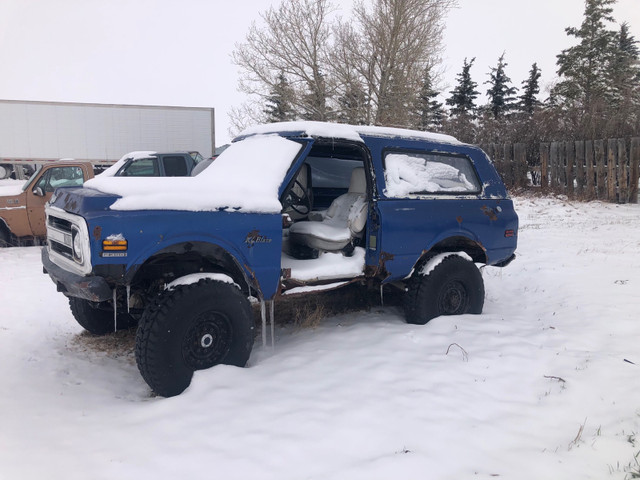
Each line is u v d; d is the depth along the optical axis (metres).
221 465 2.72
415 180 5.06
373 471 2.65
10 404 3.59
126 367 4.45
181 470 2.69
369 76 17.64
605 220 12.12
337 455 2.81
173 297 3.66
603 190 14.93
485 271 7.93
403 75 17.41
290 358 4.21
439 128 26.09
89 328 5.16
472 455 2.82
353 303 6.06
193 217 3.75
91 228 3.46
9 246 10.45
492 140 21.05
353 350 4.37
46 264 4.28
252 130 5.41
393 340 4.56
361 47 17.61
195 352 3.79
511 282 7.31
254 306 6.00
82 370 4.36
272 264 4.13
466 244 5.55
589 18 31.50
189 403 3.41
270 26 17.38
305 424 3.12
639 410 3.28
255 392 3.56
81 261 3.55
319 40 17.64
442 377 3.79
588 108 17.86
